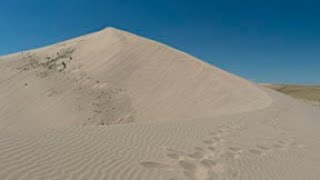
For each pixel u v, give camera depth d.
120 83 29.50
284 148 9.62
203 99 25.73
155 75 30.84
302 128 13.16
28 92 27.62
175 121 11.26
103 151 7.07
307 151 9.66
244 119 13.15
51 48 40.16
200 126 10.83
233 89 27.19
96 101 26.47
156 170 6.46
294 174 7.55
